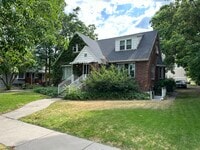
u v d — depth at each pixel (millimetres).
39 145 8227
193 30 17938
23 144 8383
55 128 10578
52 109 14859
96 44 32906
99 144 8203
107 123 10180
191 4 17094
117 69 26625
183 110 13648
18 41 7621
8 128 10734
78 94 22469
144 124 9875
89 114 12258
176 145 7547
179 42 25328
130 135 8602
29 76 46094
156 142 7859
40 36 9883
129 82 25156
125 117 11242
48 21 11250
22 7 7902
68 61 32031
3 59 8859
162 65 32125
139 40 29141
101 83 23859
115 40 30578
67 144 8273
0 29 7453
